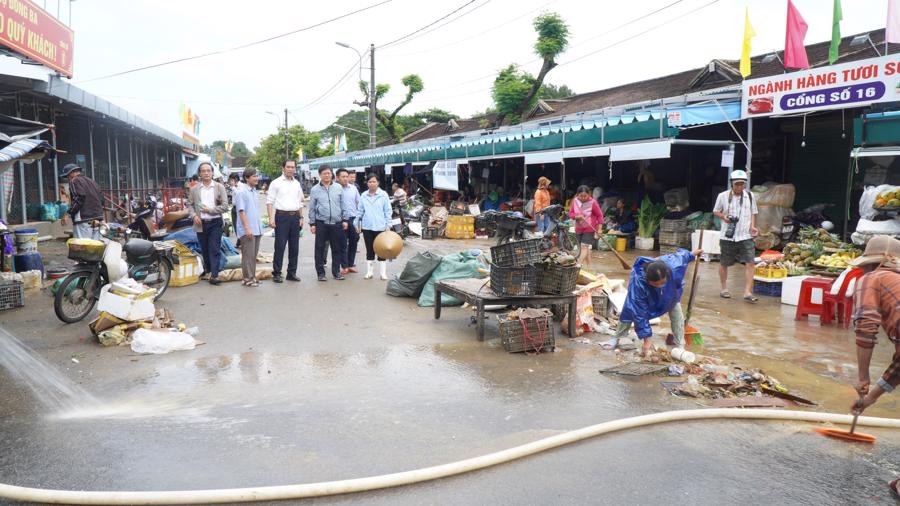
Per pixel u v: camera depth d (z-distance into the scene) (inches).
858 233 369.7
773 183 543.8
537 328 238.4
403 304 327.3
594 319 282.5
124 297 248.5
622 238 602.9
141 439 153.9
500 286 253.1
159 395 187.3
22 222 551.8
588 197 428.1
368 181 415.2
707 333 275.4
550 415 175.3
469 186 1047.0
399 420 169.2
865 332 142.8
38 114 574.2
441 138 1017.5
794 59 441.1
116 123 756.6
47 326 269.7
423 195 1112.2
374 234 412.5
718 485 135.9
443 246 636.7
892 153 374.0
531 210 687.1
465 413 175.5
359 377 206.8
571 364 225.1
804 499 130.3
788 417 174.7
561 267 258.8
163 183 1277.1
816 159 573.6
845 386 204.7
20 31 420.2
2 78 449.1
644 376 211.3
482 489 132.2
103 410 174.4
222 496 123.5
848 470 144.4
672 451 153.0
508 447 152.9
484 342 253.8
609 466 144.1
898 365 142.5
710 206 660.7
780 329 283.1
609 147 549.0
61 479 132.9
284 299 337.1
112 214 715.4
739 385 198.1
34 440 152.4
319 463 142.3
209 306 316.8
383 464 142.6
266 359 225.9
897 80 381.7
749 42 477.1
